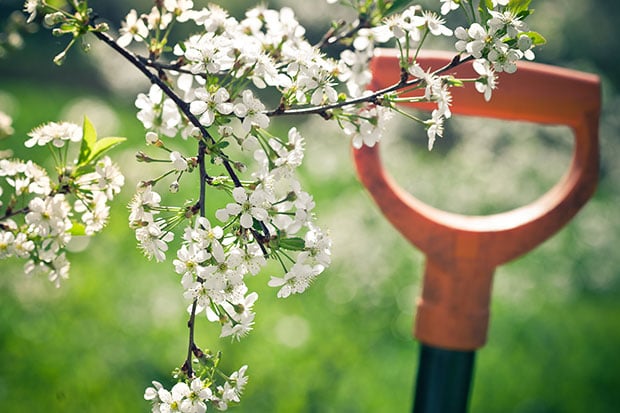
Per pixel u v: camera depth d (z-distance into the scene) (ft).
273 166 3.03
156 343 5.88
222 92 3.02
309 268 3.02
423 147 11.96
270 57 3.10
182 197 8.57
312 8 8.32
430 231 3.51
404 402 5.52
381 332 6.84
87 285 6.60
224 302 3.04
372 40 3.11
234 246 3.01
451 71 3.42
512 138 9.39
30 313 5.96
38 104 14.40
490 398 5.77
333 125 11.64
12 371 5.18
